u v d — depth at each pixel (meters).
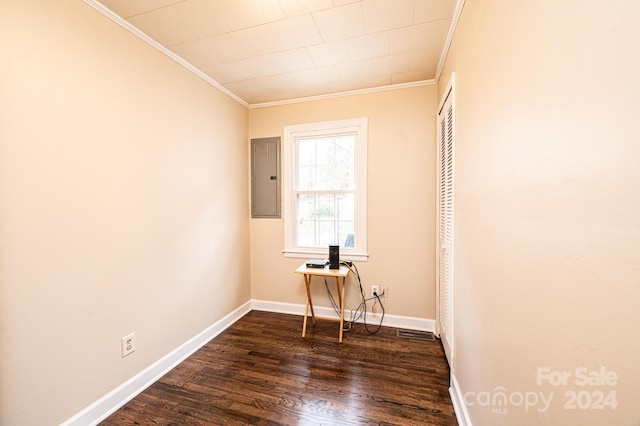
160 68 1.90
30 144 1.21
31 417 1.21
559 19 0.61
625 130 0.44
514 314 0.86
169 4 1.50
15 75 1.15
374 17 1.63
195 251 2.24
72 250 1.37
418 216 2.54
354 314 2.74
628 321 0.44
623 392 0.45
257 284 3.10
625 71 0.44
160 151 1.90
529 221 0.76
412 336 2.43
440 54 2.04
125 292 1.65
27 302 1.20
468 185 1.39
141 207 1.76
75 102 1.38
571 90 0.57
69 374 1.35
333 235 2.92
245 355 2.14
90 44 1.45
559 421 0.62
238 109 2.86
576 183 0.56
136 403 1.62
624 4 0.44
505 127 0.92
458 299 1.60
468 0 1.37
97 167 1.49
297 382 1.80
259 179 3.04
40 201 1.24
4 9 1.12
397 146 2.57
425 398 1.64
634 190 0.42
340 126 2.73
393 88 2.56
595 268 0.51
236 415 1.52
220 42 1.88
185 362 2.04
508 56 0.90
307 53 2.03
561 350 0.61
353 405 1.59
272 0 1.48
